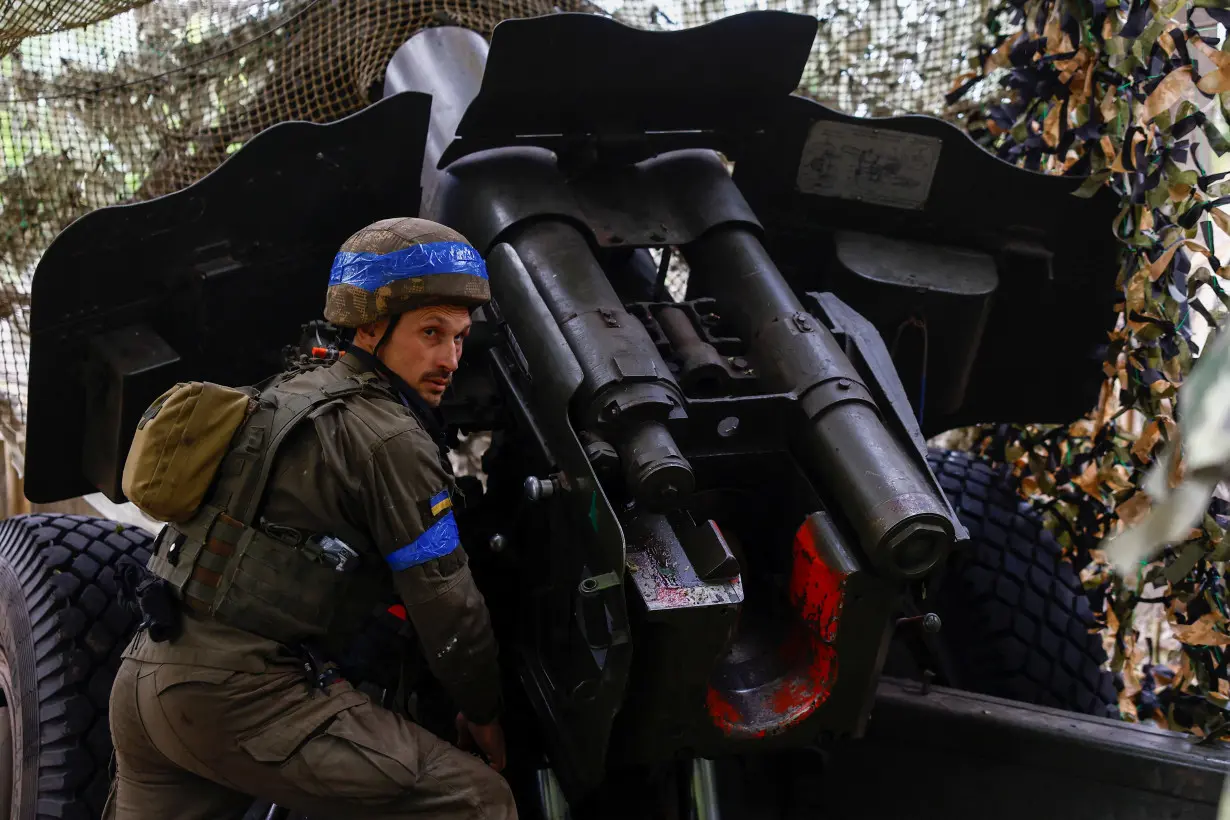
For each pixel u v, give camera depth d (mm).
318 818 1954
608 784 2555
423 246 1890
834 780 2650
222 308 2570
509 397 2344
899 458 2111
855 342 2346
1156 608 3908
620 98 2559
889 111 3600
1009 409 3189
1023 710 2521
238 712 1797
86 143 3521
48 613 2674
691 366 2289
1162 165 2670
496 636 2525
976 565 3062
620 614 1927
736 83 2572
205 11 3498
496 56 2344
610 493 2160
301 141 2441
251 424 1849
